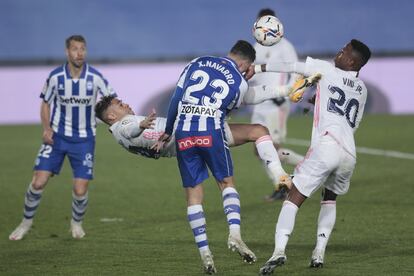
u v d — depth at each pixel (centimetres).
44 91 3416
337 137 2638
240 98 2703
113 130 2845
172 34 8556
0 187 4653
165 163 5494
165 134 2725
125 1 8631
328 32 8569
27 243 3312
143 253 3053
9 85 7612
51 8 8538
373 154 5634
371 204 3972
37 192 3388
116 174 5091
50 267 2852
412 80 7762
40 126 7394
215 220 3712
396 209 3831
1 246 3259
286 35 8569
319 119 2678
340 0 8644
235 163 5453
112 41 8462
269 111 4272
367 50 2698
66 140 3425
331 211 2747
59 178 4997
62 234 3503
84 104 3412
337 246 3098
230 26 8619
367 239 3212
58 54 8425
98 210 4038
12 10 8475
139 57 8406
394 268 2706
